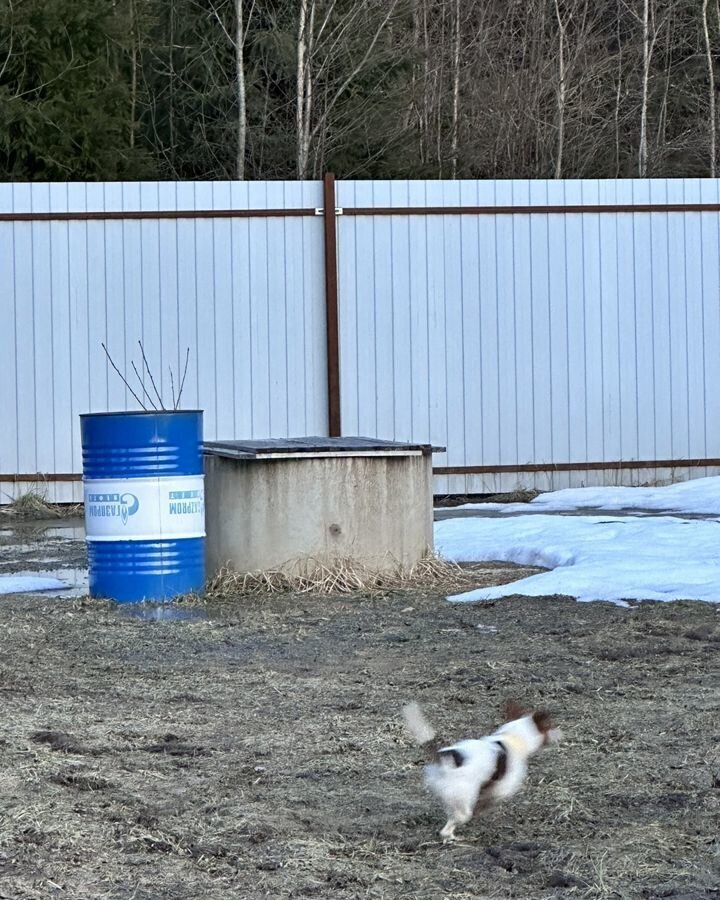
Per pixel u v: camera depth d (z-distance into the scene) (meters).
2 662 7.41
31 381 17.11
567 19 37.22
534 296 17.50
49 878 4.00
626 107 38.56
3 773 5.11
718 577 9.50
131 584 9.45
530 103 36.09
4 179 28.91
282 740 5.69
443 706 6.29
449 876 4.07
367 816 4.67
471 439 17.45
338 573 9.96
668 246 17.67
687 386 17.75
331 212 17.08
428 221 17.33
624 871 4.08
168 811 4.69
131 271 17.14
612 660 7.29
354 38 31.33
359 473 10.11
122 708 6.30
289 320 17.23
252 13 31.39
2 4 28.95
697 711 6.06
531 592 9.34
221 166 31.81
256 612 9.02
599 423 17.62
